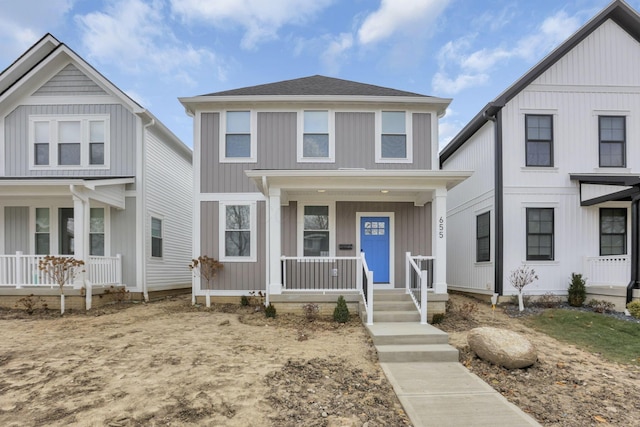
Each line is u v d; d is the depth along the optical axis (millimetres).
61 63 11094
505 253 10367
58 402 4004
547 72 10664
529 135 10617
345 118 10453
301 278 9859
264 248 10211
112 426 3553
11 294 8961
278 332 6961
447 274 14570
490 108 10469
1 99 10688
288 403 4094
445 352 5672
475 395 4410
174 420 3682
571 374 5176
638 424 3828
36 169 10922
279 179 8344
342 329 7191
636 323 7742
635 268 8773
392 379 4879
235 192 10336
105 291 9820
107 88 10938
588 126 10633
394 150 10438
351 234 10086
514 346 5418
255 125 10445
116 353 5551
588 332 7391
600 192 9977
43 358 5301
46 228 10859
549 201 10477
